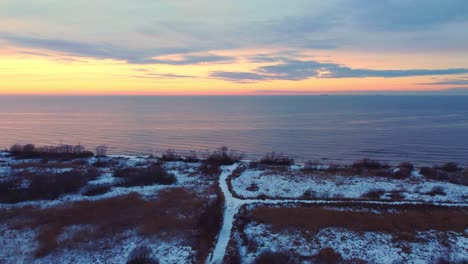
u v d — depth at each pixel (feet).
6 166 106.32
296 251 51.39
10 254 48.44
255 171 107.55
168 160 126.21
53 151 133.39
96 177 94.27
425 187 87.66
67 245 50.83
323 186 88.84
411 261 49.06
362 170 110.42
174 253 49.70
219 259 48.47
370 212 67.00
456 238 56.03
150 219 61.46
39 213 62.69
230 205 71.20
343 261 48.73
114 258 48.21
